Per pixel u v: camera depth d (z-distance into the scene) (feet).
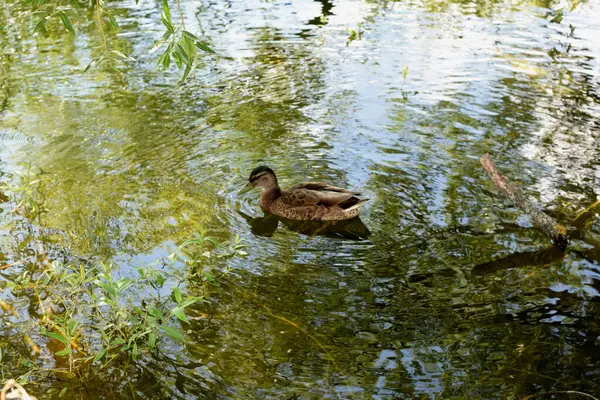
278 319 12.47
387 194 14.75
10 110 17.56
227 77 18.80
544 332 12.19
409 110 17.21
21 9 22.95
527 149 15.70
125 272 13.24
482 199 14.53
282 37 20.77
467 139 16.12
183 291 12.92
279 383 11.67
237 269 13.32
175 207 14.58
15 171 15.47
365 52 19.83
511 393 11.51
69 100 17.92
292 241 13.98
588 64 18.80
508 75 18.45
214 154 15.96
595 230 13.71
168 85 18.49
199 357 12.01
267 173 14.70
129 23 21.62
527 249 13.46
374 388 11.59
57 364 12.02
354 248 13.70
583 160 15.33
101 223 14.19
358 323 12.38
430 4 23.04
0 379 11.82
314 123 16.88
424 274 13.11
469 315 12.44
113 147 16.19
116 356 12.07
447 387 11.58
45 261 13.47
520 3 22.77
